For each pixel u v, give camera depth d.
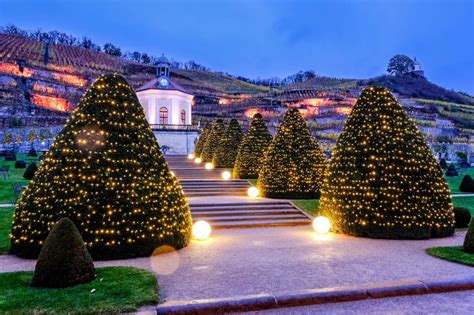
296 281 7.48
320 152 19.95
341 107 94.56
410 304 6.54
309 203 17.66
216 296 6.61
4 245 10.51
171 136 46.62
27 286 6.88
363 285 7.10
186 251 10.41
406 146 13.03
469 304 6.55
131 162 10.35
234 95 108.75
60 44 115.62
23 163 29.66
